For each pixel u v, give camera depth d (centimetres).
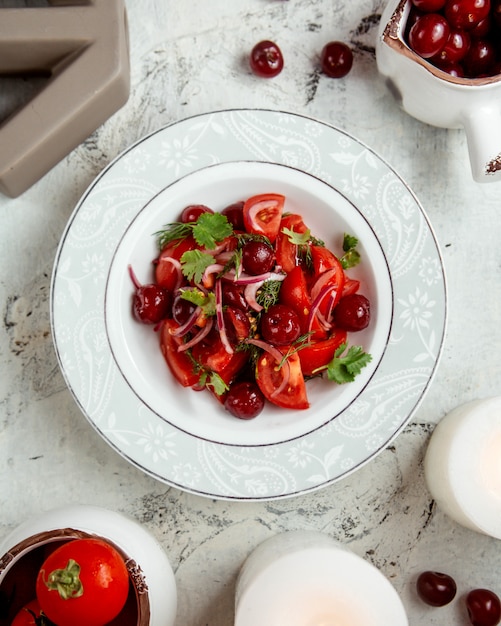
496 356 71
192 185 65
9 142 64
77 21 65
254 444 64
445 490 67
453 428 67
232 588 69
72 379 63
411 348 66
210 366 63
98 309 64
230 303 64
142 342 65
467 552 71
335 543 65
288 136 66
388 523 70
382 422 65
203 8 70
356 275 67
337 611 60
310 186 66
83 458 68
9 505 68
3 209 69
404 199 66
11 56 66
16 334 69
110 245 64
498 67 66
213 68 70
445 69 65
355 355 64
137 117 70
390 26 63
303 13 71
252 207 65
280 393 64
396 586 70
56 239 69
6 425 68
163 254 65
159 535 69
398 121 71
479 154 65
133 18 70
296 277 64
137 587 55
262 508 69
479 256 71
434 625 71
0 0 69
